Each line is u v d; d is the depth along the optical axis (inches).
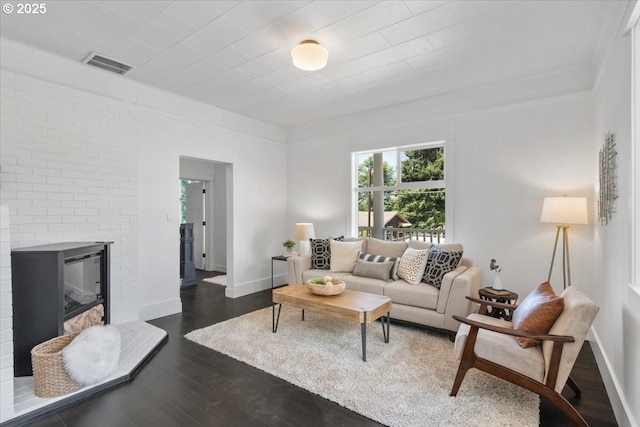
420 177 168.1
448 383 88.4
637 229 70.4
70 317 98.1
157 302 147.6
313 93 153.8
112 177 131.5
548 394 72.1
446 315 118.2
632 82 71.6
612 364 85.9
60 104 117.1
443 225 161.5
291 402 81.4
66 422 74.0
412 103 164.9
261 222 201.3
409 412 75.8
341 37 104.0
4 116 104.9
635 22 70.7
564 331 71.6
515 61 120.4
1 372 72.6
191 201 281.9
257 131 198.8
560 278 127.9
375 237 184.7
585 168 123.2
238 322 138.3
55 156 115.8
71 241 119.5
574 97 125.2
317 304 111.5
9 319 74.3
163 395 84.6
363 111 181.0
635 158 70.9
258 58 118.8
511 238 138.6
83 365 82.1
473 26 97.7
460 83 141.6
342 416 75.7
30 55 110.0
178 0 85.6
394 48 111.0
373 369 96.2
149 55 116.4
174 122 155.4
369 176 187.3
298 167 213.6
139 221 141.7
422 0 85.7
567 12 90.3
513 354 76.7
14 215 106.5
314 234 192.2
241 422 73.9
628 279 73.2
